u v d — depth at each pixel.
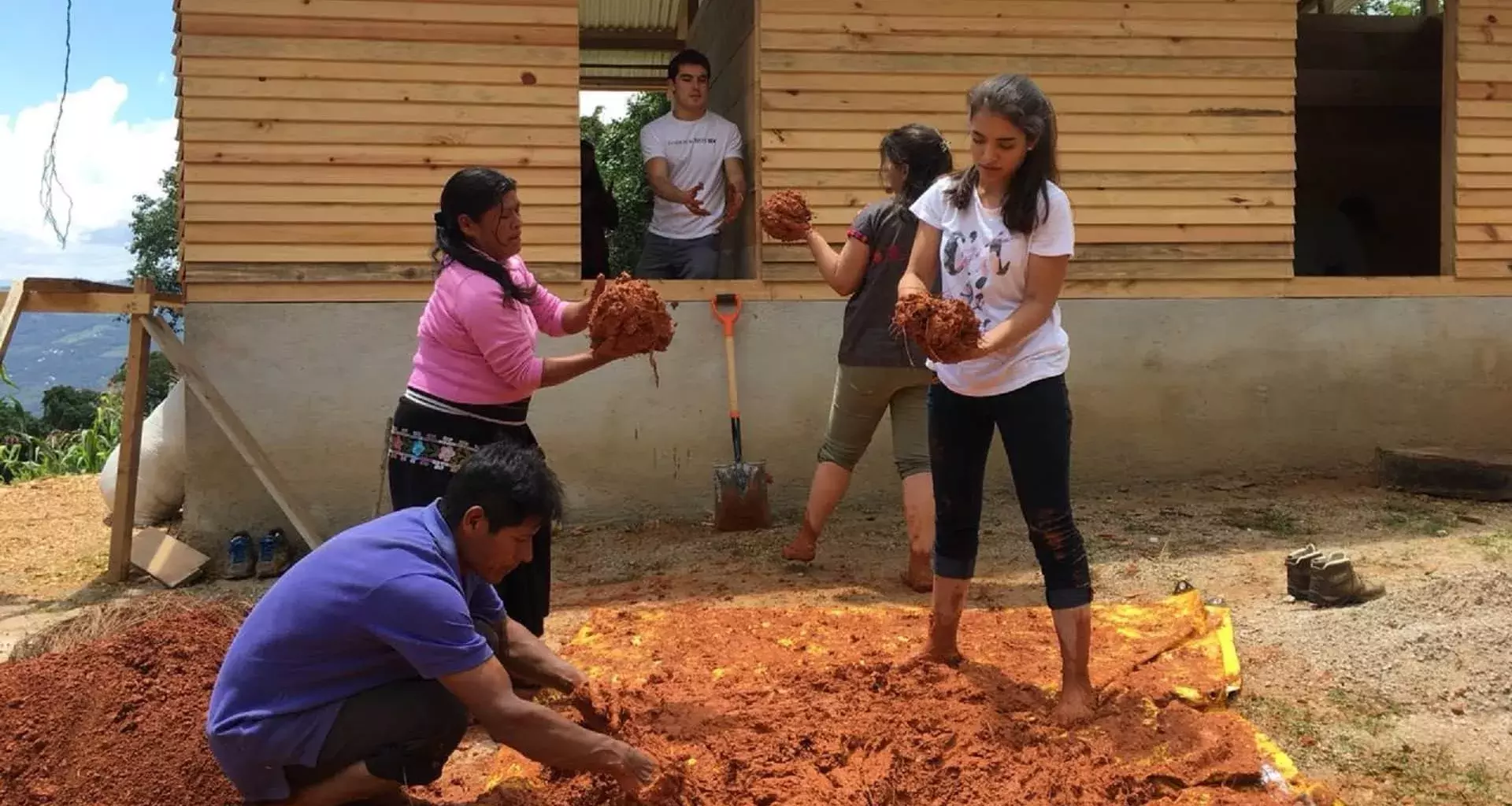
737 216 7.82
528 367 3.80
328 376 6.46
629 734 3.44
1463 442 7.71
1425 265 10.29
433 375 3.90
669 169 7.11
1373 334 7.59
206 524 6.39
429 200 6.51
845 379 5.31
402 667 2.82
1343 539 5.98
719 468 6.54
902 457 5.30
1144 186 7.25
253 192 6.32
